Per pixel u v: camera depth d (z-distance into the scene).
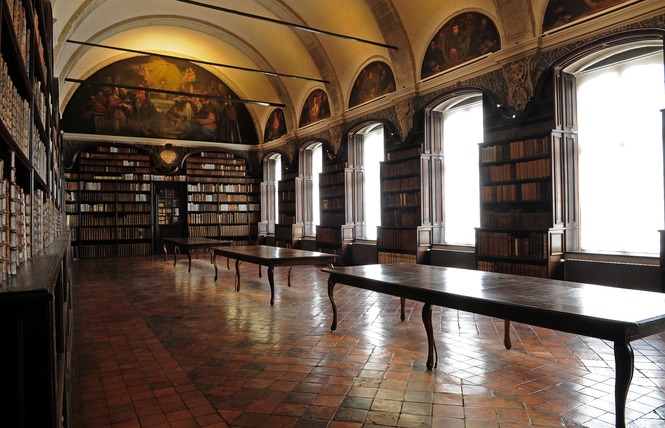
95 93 18.34
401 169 12.32
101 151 18.36
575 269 8.27
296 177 17.94
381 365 4.68
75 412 3.63
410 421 3.41
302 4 13.73
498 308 3.77
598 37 7.88
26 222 2.97
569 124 8.68
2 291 1.60
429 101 11.56
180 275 12.13
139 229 18.83
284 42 16.03
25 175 3.13
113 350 5.34
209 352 5.21
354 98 14.65
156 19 15.70
